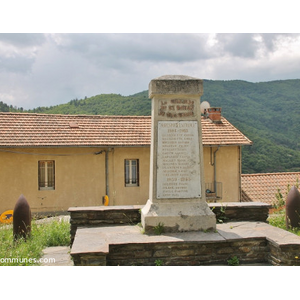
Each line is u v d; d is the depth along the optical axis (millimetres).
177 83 7402
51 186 17609
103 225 8156
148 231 7113
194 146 7496
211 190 19516
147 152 18641
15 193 16875
